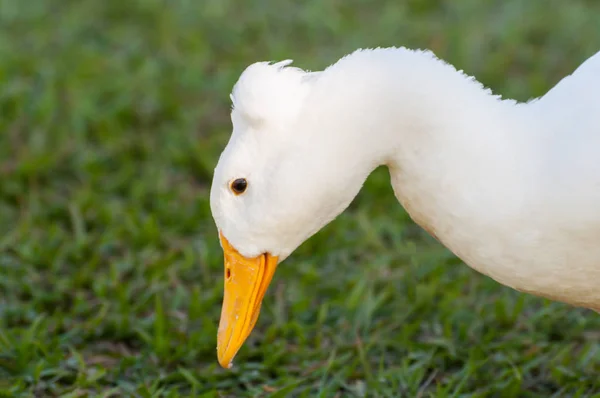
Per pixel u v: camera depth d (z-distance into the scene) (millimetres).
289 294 10664
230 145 7207
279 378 9414
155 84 15109
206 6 17797
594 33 16750
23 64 15500
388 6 18016
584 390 9281
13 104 14383
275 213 7109
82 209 12227
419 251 11602
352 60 7062
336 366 9586
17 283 10789
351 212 12539
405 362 9438
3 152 13422
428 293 10500
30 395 8977
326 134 6973
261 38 17062
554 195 7031
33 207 12266
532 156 7094
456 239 7309
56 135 13859
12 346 9547
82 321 10344
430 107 7043
